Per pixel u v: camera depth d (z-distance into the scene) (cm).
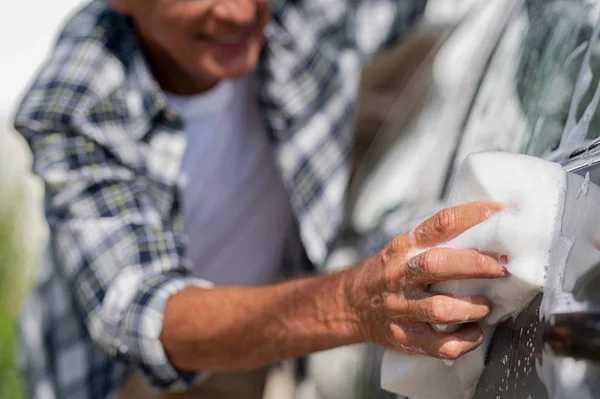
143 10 188
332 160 233
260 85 223
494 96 163
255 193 228
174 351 166
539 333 100
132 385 251
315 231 228
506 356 110
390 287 117
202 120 215
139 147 196
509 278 105
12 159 398
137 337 168
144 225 183
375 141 250
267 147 228
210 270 233
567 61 135
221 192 223
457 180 113
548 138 129
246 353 154
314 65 230
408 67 270
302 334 140
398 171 226
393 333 118
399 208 195
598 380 90
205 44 187
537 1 163
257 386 263
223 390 263
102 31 198
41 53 471
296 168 226
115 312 174
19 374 253
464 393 120
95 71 194
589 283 94
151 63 204
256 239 233
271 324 145
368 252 191
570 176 106
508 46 168
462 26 239
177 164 200
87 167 187
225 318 154
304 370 256
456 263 107
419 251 114
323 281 136
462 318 109
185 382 174
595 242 95
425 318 112
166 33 188
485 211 108
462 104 183
